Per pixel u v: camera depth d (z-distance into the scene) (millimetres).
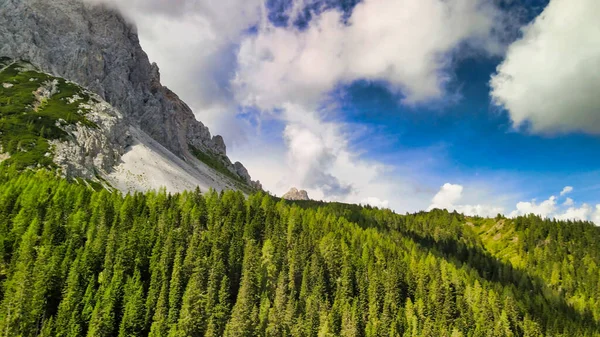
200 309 101438
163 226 128250
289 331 110062
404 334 124812
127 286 99250
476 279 170750
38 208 120375
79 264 100438
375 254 165125
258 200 180250
